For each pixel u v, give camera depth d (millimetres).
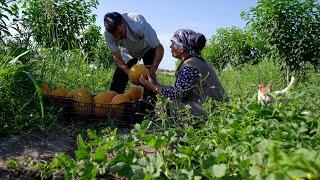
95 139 2953
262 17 12609
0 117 3871
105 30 5277
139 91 4922
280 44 12391
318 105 3787
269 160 1967
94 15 12883
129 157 2404
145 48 5312
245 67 16734
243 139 2615
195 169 2352
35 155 3385
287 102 3697
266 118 3246
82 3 12383
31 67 4855
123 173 2342
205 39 4387
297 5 12266
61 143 3824
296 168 1608
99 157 2508
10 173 2889
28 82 4562
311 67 12211
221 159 2268
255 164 2018
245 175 2078
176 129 3506
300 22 12281
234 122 3100
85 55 7129
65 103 4629
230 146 2555
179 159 2613
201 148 2719
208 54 27750
